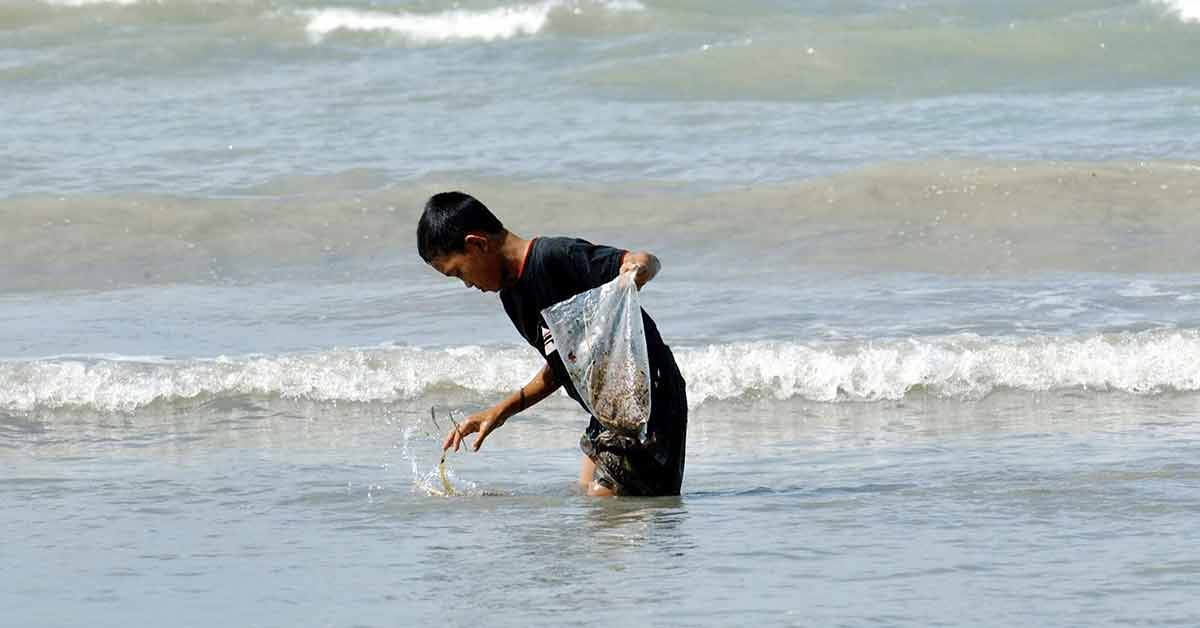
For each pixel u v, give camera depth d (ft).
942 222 130.52
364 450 77.15
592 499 65.16
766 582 51.62
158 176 147.13
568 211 135.13
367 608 49.49
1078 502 62.59
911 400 86.38
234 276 123.03
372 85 188.85
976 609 48.26
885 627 46.62
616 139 160.15
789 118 169.48
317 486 68.85
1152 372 87.92
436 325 103.65
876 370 87.97
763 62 188.85
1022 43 195.11
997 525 59.11
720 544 56.90
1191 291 108.88
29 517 63.62
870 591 50.42
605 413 62.75
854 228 129.49
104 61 199.72
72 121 172.24
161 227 132.36
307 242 130.00
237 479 70.64
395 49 208.74
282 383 88.94
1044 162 142.61
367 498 66.28
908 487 66.54
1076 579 51.37
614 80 186.19
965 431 79.10
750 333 97.66
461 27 213.46
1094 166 140.15
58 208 135.33
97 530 61.21
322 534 59.93
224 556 56.75
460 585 51.93
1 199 136.87
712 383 87.76
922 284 113.70
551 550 56.39
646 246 127.24
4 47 204.13
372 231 132.36
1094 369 88.38
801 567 53.47
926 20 215.31
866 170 140.46
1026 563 53.52
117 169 149.69
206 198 138.51
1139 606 48.29
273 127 168.04
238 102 181.16
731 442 77.97
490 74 193.16
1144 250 122.62
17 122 171.73
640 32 211.82
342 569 54.44
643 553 55.83
